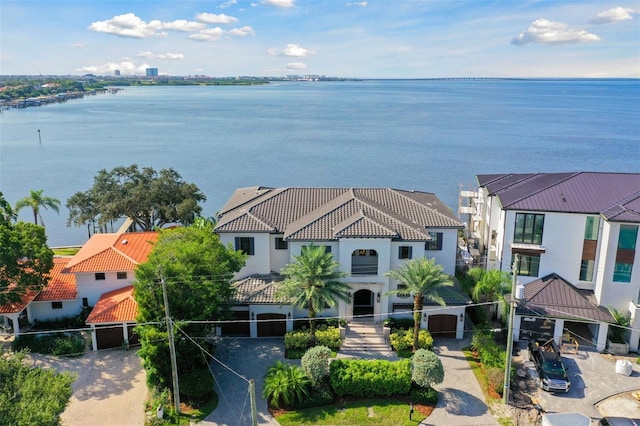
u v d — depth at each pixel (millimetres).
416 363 32656
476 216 53938
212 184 110938
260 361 37344
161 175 68250
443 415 31172
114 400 33156
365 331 40438
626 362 35188
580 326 41375
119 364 37594
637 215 37656
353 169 124188
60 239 81000
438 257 43656
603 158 131875
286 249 43469
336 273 37125
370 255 42781
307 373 32656
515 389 33656
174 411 31656
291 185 109500
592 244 40031
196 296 33281
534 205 40531
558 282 40594
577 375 35156
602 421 28844
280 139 176375
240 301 39781
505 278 38969
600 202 40219
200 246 35875
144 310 33000
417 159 135625
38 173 123000
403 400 32594
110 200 64875
